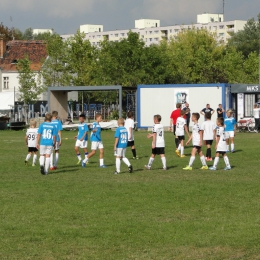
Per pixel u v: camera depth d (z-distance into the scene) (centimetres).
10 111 7381
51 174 2236
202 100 5384
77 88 5834
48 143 2227
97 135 2464
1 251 1105
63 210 1480
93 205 1542
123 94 7325
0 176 2181
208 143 2705
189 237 1198
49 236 1214
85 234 1226
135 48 8025
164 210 1470
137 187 1858
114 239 1188
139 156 2975
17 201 1614
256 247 1118
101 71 8088
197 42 10281
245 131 5081
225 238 1186
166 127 5531
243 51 13262
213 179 2050
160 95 5528
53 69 8050
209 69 9100
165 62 8356
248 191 1762
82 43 7994
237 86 5316
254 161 2688
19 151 3394
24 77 7931
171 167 2458
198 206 1522
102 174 2220
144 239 1184
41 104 8188
